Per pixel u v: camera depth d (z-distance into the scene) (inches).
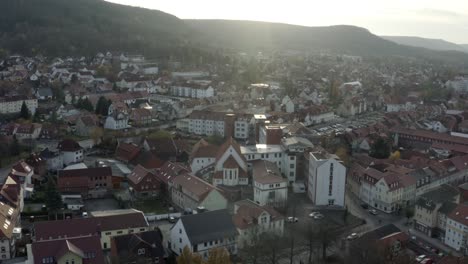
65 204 7593.5
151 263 5703.7
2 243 5905.5
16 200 6939.0
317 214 7780.5
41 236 5905.5
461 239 6717.5
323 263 6259.8
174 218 7342.5
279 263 6235.2
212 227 6250.0
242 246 6574.8
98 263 5398.6
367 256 6077.8
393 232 6909.5
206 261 5472.4
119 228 6299.2
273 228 6801.2
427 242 7076.8
